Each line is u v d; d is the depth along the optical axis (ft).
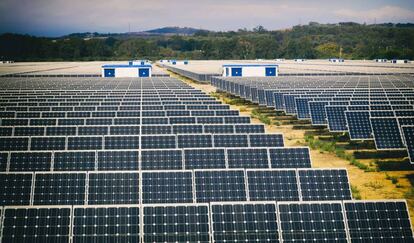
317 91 187.11
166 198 67.51
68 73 408.87
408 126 99.40
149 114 136.26
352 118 123.24
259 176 69.05
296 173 69.15
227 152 83.51
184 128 112.27
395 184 94.99
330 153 121.90
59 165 81.35
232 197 67.62
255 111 196.85
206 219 55.11
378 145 108.17
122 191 67.82
